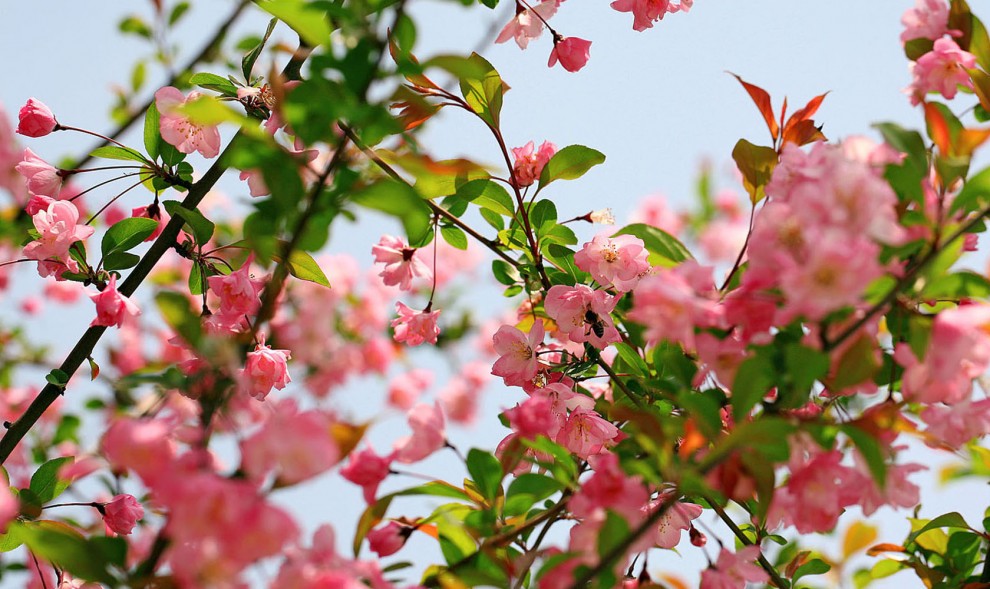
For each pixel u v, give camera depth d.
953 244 1.49
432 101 1.63
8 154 1.71
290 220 1.50
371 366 2.01
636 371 1.65
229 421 1.47
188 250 1.66
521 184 1.67
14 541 1.59
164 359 1.90
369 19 1.51
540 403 1.54
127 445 1.44
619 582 1.50
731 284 1.56
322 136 1.49
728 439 1.46
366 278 2.05
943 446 1.51
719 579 1.52
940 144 1.51
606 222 1.68
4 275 2.03
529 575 1.54
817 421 1.47
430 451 1.53
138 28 1.93
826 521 1.49
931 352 1.48
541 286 1.68
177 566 1.44
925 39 1.61
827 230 1.45
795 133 1.59
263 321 1.50
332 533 1.47
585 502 1.50
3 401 1.93
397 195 1.49
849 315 1.48
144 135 1.67
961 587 1.61
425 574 1.52
